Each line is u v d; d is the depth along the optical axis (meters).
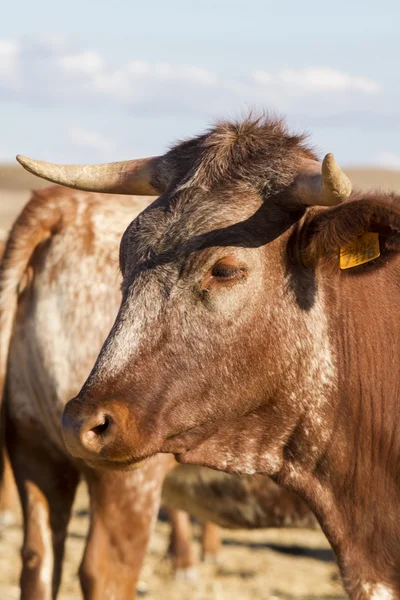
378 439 8.35
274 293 7.92
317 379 8.19
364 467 8.35
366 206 7.43
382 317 8.38
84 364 10.68
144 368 7.64
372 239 7.72
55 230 11.04
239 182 7.97
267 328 7.91
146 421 7.59
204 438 7.96
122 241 8.17
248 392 7.94
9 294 11.05
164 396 7.66
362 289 8.34
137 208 11.16
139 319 7.71
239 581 16.34
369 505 8.36
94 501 10.53
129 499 10.49
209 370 7.75
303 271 8.07
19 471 11.29
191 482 11.66
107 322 10.69
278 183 7.92
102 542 10.46
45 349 10.80
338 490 8.40
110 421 7.45
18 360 11.09
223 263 7.69
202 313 7.71
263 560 17.70
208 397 7.81
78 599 14.84
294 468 8.37
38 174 8.74
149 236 7.88
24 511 11.25
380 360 8.34
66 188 11.30
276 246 7.90
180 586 16.00
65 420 7.50
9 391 11.21
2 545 17.97
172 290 7.70
